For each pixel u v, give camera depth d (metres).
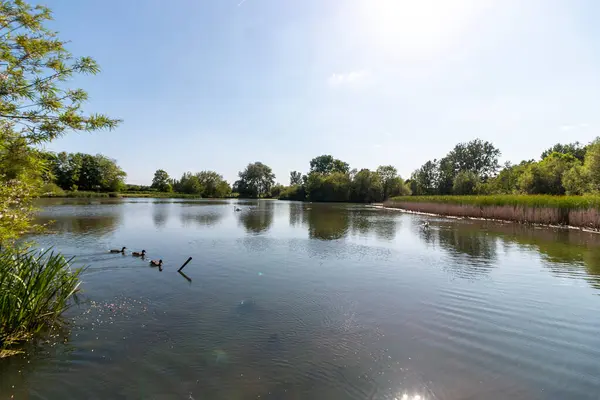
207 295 9.51
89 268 12.35
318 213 43.47
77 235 20.00
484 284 10.88
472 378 5.53
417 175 95.94
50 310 7.77
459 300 9.35
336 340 6.84
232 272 12.10
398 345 6.66
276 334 7.08
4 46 5.92
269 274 11.88
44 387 5.18
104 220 28.66
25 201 7.18
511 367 5.88
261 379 5.43
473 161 99.12
